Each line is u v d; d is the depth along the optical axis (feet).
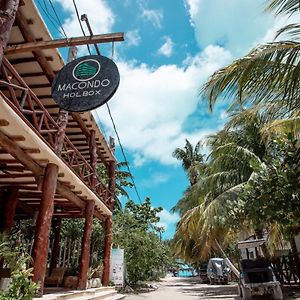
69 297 27.99
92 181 38.47
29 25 25.40
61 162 27.25
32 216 42.04
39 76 30.30
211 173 62.08
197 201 71.46
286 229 24.73
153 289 69.15
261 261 47.06
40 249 23.81
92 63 22.43
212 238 62.34
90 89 21.65
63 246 52.95
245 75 22.12
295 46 21.53
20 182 31.68
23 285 20.12
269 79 21.97
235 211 24.93
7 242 22.43
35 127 23.89
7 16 17.28
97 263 46.70
